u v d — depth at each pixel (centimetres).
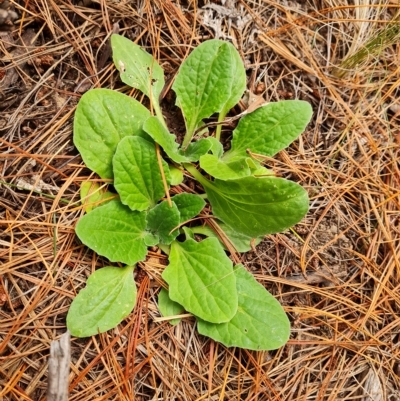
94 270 36
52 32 37
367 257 40
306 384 38
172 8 39
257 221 35
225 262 36
